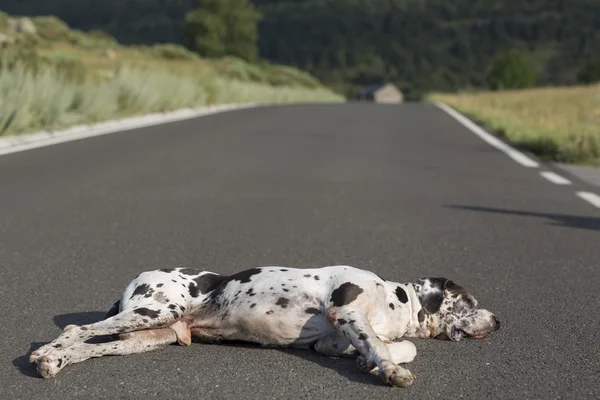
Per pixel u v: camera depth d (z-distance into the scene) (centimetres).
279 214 1027
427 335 525
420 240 886
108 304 621
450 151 1884
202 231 911
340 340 487
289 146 1912
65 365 471
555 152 1864
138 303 496
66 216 984
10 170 1371
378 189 1256
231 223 961
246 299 496
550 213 1083
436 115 3491
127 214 1007
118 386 451
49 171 1373
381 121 2966
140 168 1445
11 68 2545
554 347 535
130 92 2781
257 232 911
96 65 4641
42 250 804
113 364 484
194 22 11900
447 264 779
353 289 482
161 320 492
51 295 643
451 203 1141
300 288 492
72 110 2291
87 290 661
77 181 1271
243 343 512
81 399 434
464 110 3894
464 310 524
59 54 4694
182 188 1226
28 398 434
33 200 1090
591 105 3794
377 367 456
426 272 745
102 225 934
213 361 491
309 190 1230
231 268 745
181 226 938
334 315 474
